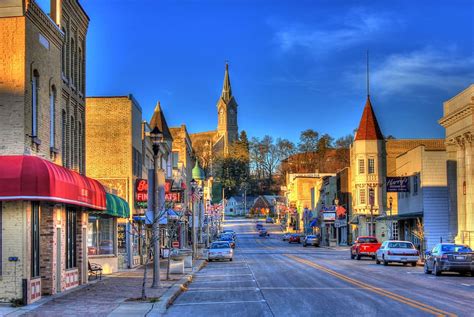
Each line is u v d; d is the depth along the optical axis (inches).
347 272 1402.6
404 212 2518.5
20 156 779.4
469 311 703.1
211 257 2037.4
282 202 7337.6
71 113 1098.1
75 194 875.4
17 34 797.9
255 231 6348.4
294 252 2812.5
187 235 3400.6
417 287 1018.1
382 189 3203.7
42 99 871.1
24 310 734.5
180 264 1386.6
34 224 827.4
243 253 2728.8
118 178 1695.4
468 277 1249.4
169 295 909.2
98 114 1717.5
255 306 793.6
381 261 1739.7
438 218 2201.0
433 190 2214.6
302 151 7765.8
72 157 1098.7
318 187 4761.3
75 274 1055.6
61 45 978.7
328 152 7628.0
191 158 3786.9
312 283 1117.7
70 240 1035.3
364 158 3223.4
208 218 3683.6
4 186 755.4
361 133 3250.5
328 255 2452.0
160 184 1128.2
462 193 2023.9
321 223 4453.7
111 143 1708.9
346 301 820.6
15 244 780.6
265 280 1216.8
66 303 808.9
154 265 1038.4
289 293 947.3
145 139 1945.1
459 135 2006.6
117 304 800.3
